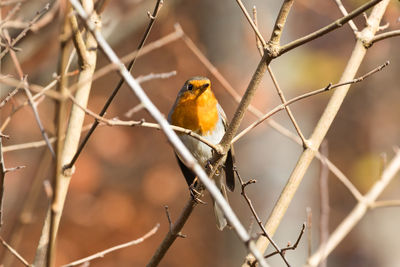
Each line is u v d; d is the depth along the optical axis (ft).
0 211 15.02
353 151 62.13
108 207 49.29
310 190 50.55
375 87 60.49
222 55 45.16
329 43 57.31
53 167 10.81
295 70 49.60
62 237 48.01
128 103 51.24
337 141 62.69
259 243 16.80
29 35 31.01
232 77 44.29
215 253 49.47
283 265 40.88
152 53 48.98
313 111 54.80
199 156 23.45
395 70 59.52
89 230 48.62
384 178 21.62
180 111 23.27
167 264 49.93
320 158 17.87
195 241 50.37
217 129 23.54
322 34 13.60
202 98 23.08
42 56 35.47
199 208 51.24
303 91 51.90
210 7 45.78
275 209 17.13
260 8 45.09
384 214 61.36
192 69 47.39
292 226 42.70
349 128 62.39
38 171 14.76
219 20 45.52
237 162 42.01
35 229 45.16
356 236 62.59
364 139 61.82
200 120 23.08
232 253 43.78
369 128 61.57
